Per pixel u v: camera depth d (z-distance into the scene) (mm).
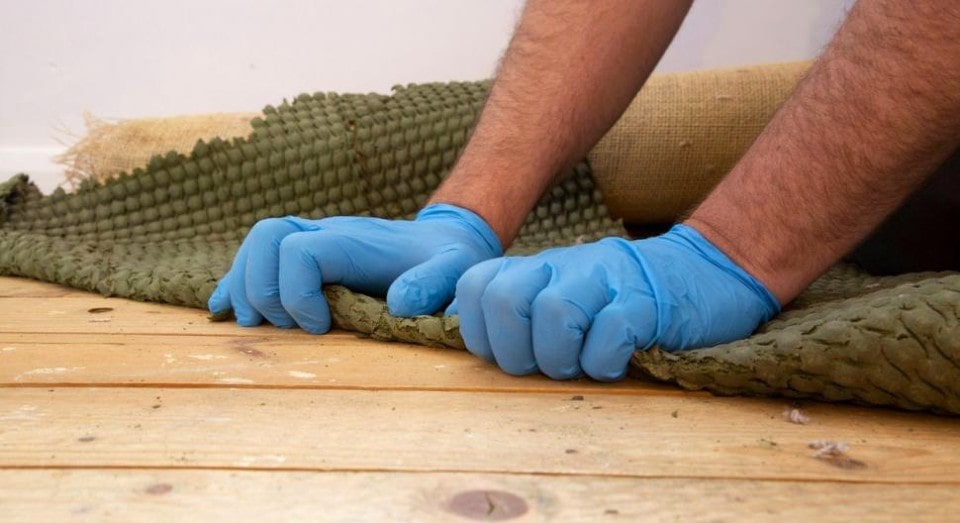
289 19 1671
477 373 712
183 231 1205
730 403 650
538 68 928
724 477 508
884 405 630
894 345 591
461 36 1672
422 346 794
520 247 1190
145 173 1199
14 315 910
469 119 1267
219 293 873
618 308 664
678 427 592
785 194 729
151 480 494
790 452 549
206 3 1668
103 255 1115
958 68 611
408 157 1255
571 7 917
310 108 1266
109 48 1696
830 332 612
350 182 1240
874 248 975
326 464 518
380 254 834
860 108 667
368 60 1690
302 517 452
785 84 1294
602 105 951
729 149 1283
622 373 683
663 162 1288
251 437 560
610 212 1348
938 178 878
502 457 532
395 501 470
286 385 670
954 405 596
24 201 1232
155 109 1729
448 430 578
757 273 745
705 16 1632
